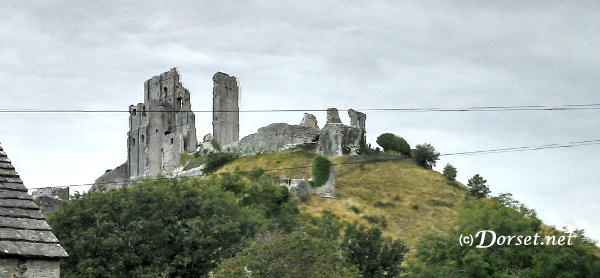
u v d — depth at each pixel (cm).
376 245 6694
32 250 1644
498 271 6209
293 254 4103
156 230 5531
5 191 1714
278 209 8850
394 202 12331
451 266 6172
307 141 14600
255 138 15000
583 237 6569
